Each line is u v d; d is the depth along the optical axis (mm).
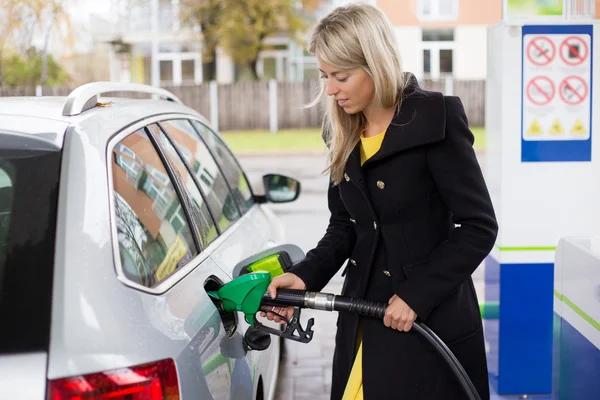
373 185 2090
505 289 3822
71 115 1977
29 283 1550
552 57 3719
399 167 2047
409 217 2096
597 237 2701
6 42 19547
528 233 3793
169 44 31984
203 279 2170
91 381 1459
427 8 29125
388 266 2129
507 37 3709
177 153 2723
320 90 2230
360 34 1946
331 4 29297
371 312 2062
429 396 2121
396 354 2117
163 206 2242
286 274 2207
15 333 1489
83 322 1516
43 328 1495
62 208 1660
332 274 2307
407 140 2006
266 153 19828
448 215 2156
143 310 1663
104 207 1753
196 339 1812
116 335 1538
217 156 3580
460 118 2045
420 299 2012
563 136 3750
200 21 28938
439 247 2051
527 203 3781
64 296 1533
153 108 2771
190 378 1692
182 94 26641
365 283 2160
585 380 2512
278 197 4137
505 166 3764
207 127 3715
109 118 2146
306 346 4898
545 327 3838
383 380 2117
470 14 29078
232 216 3281
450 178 2021
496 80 3838
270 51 33125
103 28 30484
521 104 3736
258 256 2240
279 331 2131
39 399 1432
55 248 1599
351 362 2199
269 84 26703
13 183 1698
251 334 2291
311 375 4371
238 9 28500
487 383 2236
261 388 2732
